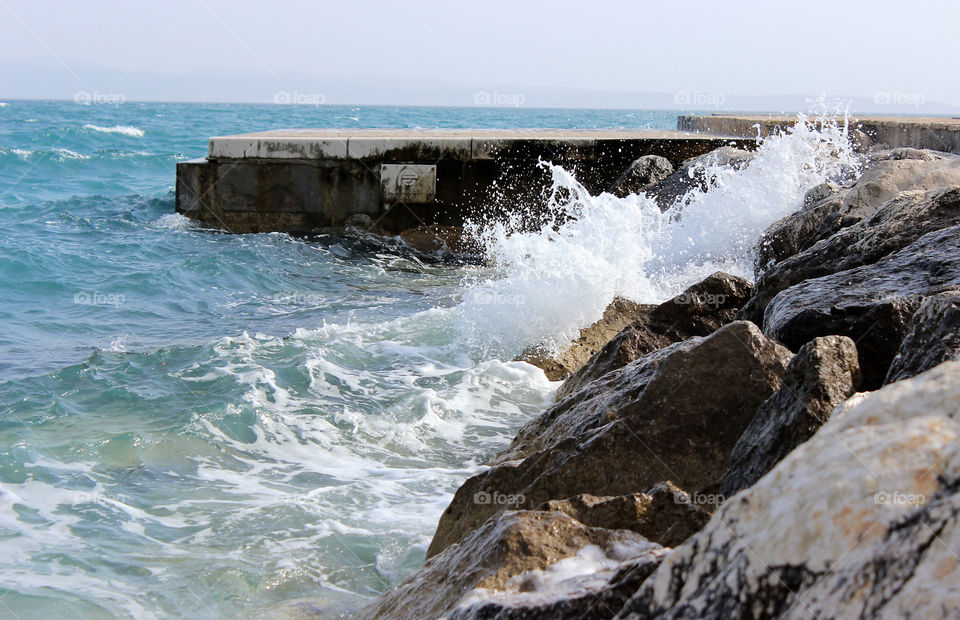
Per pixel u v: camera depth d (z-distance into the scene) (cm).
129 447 578
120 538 457
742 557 190
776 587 183
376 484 532
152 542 455
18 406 644
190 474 544
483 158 1365
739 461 373
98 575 419
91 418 628
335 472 551
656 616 199
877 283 506
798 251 851
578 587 251
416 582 316
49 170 2467
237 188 1369
